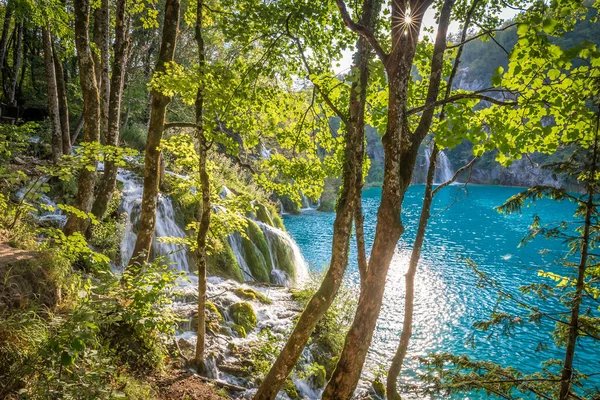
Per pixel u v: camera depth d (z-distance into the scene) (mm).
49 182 10031
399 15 3586
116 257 9367
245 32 5340
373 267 3715
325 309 4773
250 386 6434
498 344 10977
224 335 7633
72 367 3219
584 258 3850
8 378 2941
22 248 4902
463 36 4863
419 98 5707
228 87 5293
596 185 3770
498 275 16984
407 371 9305
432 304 13797
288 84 6137
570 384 3875
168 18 6691
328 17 5605
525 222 28266
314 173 6316
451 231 25766
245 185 18531
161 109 6652
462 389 4207
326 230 24219
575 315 3844
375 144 70062
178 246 11125
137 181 12680
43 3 9609
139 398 4695
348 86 5105
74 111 17344
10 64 22266
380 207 3713
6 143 6312
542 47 3250
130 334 5633
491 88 3777
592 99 3938
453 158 63156
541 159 51000
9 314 3586
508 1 5207
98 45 8789
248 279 12562
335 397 3721
